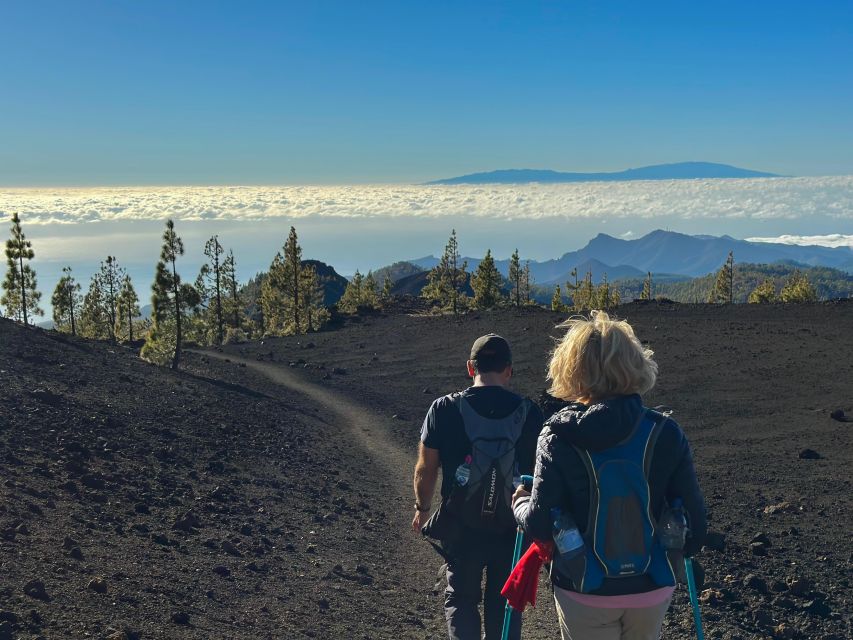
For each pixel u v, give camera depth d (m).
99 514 9.45
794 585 8.76
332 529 12.20
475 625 4.28
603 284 112.38
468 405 4.28
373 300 95.75
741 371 31.02
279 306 83.94
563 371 3.42
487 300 81.25
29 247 53.12
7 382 18.95
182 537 9.38
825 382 27.91
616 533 3.14
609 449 3.19
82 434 14.86
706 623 7.70
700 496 3.32
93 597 6.23
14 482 9.74
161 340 38.28
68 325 89.62
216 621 6.47
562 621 3.34
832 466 17.09
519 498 3.55
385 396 34.66
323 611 7.59
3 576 6.18
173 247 38.91
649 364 3.34
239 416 24.23
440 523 4.29
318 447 21.88
